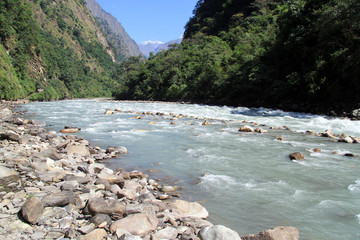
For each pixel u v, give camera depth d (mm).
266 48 39750
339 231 5090
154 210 5320
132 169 8961
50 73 85562
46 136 13000
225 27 78375
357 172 8695
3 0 65562
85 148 10742
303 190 7164
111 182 7059
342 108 24422
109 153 10859
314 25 28719
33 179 6906
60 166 8438
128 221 4617
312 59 29000
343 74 24625
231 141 13703
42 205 4977
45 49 90625
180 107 36594
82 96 109750
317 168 9133
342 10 25000
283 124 20406
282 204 6273
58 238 4180
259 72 35812
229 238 4051
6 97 48500
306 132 16781
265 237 4203
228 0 81625
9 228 4375
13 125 16281
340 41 26016
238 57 47188
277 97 32219
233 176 8297
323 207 6117
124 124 19438
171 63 69875
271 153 11227
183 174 8484
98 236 4164
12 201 5352
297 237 4305
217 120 22391
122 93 86750
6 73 51125
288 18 32781
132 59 119688
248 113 28516
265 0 69125
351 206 6176
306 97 29047
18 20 69250
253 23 61562
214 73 47000
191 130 17000
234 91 40219
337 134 16156
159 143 13102
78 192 6109
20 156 8867
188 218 5180
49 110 31484
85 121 21047
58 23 174375
